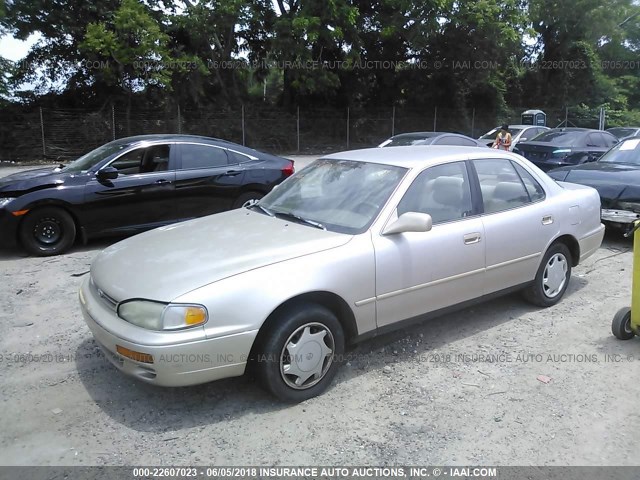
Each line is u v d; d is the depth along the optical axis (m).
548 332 4.58
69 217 7.04
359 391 3.66
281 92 30.95
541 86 37.03
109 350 3.38
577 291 5.60
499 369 3.95
